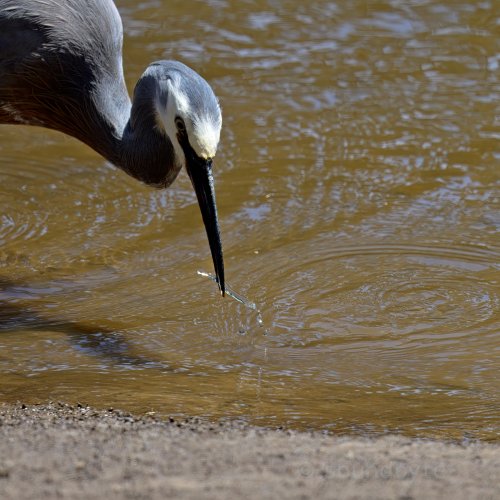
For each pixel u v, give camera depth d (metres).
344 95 16.83
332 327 11.23
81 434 8.25
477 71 17.56
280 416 9.20
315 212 13.75
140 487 7.10
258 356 10.66
